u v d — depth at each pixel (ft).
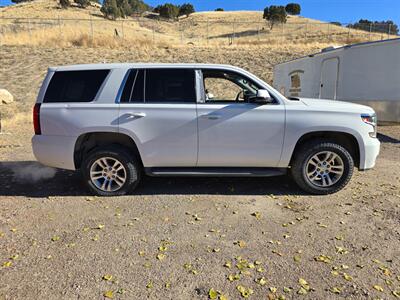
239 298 8.56
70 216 13.33
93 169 15.26
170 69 14.98
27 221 12.87
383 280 9.24
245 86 15.55
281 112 14.61
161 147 14.80
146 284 9.11
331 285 9.04
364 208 13.98
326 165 15.30
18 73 70.74
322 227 12.34
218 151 14.84
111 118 14.56
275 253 10.62
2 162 21.65
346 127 14.64
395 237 11.57
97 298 8.56
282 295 8.66
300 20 205.26
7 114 43.34
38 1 235.81
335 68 34.91
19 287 8.96
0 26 116.78
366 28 168.86
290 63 45.98
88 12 208.74
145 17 238.89
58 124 14.73
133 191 15.98
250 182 17.29
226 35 183.52
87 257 10.39
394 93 29.43
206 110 14.55
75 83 15.01
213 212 13.66
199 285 9.07
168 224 12.60
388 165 20.56
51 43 94.89
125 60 86.28
